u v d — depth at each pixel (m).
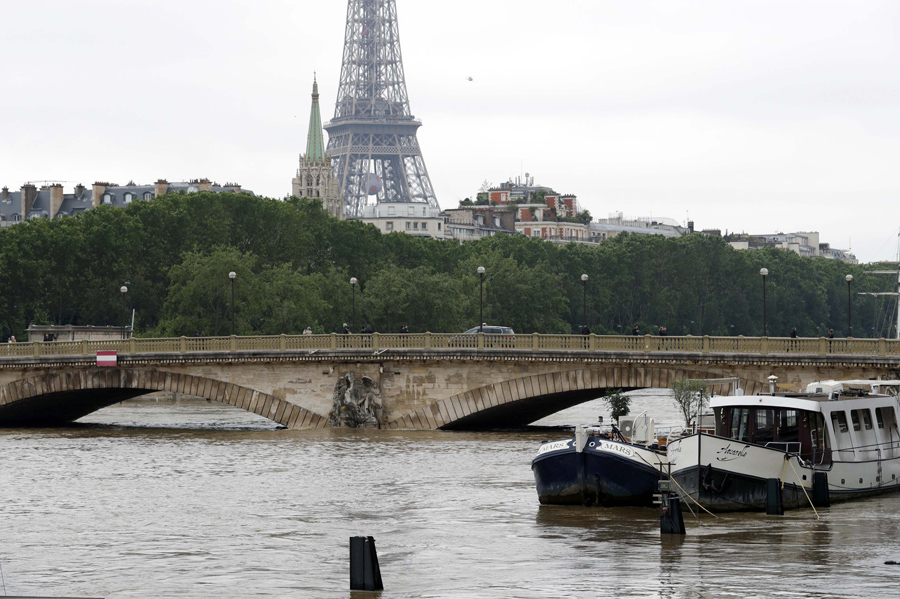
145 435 110.88
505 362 110.38
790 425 66.12
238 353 114.19
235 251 179.25
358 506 68.81
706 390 92.31
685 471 61.94
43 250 180.62
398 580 49.34
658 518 62.47
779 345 103.31
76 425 124.19
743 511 62.59
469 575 50.03
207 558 54.75
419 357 111.94
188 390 115.44
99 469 85.88
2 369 117.06
